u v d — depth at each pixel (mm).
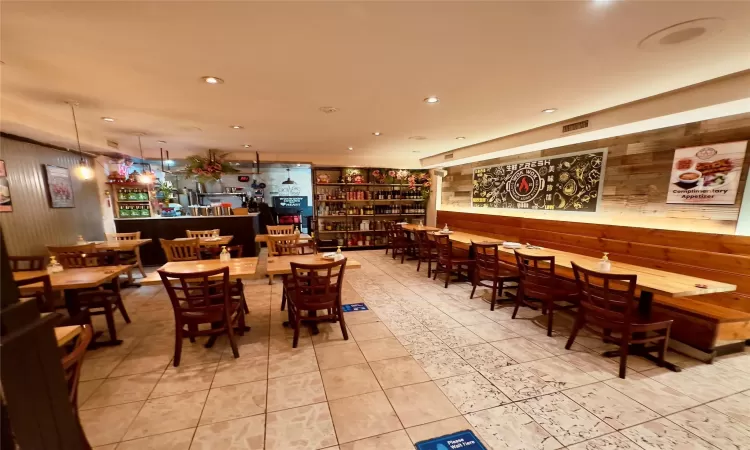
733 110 2641
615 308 2732
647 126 3260
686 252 3059
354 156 7504
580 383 2234
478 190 6426
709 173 2926
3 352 716
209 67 2291
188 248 4172
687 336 2645
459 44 1953
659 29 1757
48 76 2438
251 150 6562
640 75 2434
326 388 2176
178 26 1725
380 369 2410
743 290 2652
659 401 2043
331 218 7844
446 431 1781
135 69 2316
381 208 7859
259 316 3523
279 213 9898
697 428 1808
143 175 5715
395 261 6469
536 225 4898
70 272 2873
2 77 2453
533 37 1866
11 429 749
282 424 1839
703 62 2182
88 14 1589
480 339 2912
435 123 4059
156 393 2131
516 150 4996
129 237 5449
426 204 8258
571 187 4418
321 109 3404
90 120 3842
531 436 1745
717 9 1553
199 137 5000
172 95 2908
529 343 2836
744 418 1890
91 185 5504
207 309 2502
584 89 2742
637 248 3504
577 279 2686
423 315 3494
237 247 3734
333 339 2918
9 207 3764
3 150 3703
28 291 2396
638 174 3559
